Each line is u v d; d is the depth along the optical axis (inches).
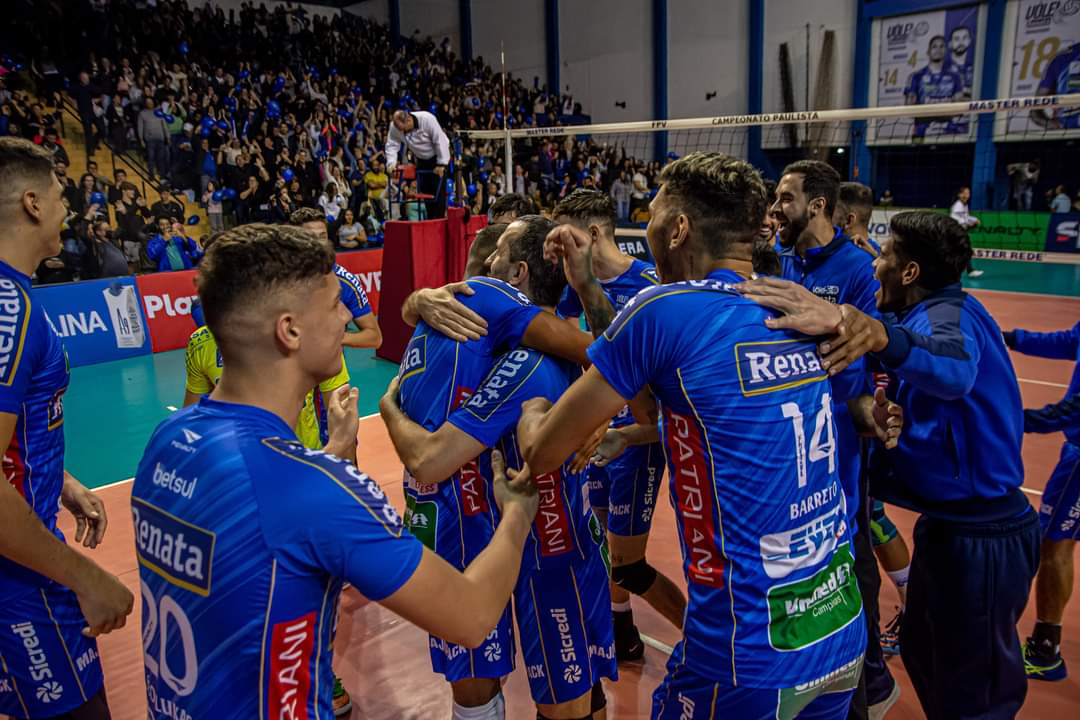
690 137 853.8
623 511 115.1
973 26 682.8
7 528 68.5
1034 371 307.0
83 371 343.3
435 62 821.2
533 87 900.6
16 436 78.6
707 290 62.2
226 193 493.7
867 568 99.7
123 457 240.1
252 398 52.2
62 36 541.3
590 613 88.0
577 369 86.4
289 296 50.6
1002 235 636.7
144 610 53.3
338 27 781.3
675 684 68.0
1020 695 93.4
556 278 89.0
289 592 47.6
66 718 82.0
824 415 64.7
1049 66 653.9
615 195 713.0
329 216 508.1
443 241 338.6
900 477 94.3
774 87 802.8
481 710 88.4
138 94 517.7
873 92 754.2
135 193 453.1
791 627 61.9
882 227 645.3
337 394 65.6
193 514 48.5
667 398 62.7
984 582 89.0
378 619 142.9
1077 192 655.1
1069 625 134.1
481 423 76.9
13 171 75.7
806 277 136.4
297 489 47.7
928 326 84.6
